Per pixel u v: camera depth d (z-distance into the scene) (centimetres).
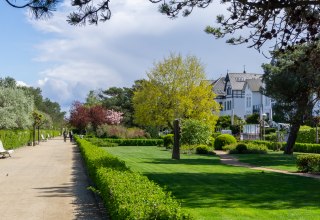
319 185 1380
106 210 929
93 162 1398
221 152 3441
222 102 8075
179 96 4288
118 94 7750
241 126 5716
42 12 480
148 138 5322
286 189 1293
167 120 4397
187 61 4391
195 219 546
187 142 3459
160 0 634
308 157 1789
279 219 877
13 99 3938
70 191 1256
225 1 678
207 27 867
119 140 4875
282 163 2294
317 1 557
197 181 1471
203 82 4350
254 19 608
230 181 1475
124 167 1236
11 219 888
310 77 1203
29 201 1093
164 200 647
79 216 905
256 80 7244
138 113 4450
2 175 1697
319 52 802
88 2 555
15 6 475
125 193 731
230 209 980
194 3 686
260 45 627
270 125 5384
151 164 2159
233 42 845
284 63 2355
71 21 553
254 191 1253
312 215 913
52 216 912
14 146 3834
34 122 4678
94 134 5753
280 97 2319
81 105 6362
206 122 4266
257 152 3198
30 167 2031
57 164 2202
